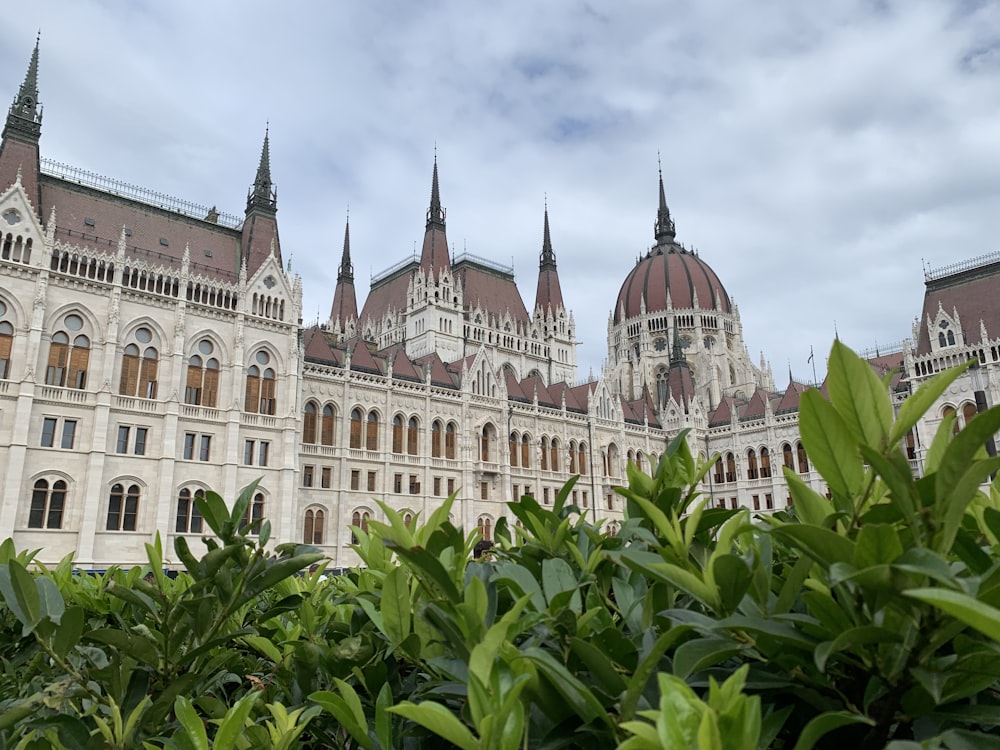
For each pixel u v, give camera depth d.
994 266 92.00
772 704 3.42
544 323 135.62
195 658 5.14
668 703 2.41
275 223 76.56
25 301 56.03
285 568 5.06
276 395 68.75
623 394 146.88
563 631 3.98
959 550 3.82
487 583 4.39
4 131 62.38
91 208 66.06
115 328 59.31
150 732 4.71
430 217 122.19
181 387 62.38
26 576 4.75
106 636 4.71
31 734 4.32
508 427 89.44
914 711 3.19
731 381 145.12
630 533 5.18
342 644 4.89
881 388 3.44
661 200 174.62
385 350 89.94
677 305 150.88
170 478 59.16
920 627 2.94
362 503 74.25
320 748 5.20
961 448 2.90
